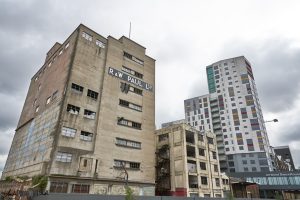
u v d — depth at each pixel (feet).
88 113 135.23
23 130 173.27
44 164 111.86
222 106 396.16
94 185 120.37
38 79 191.31
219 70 430.20
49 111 139.33
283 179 266.16
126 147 145.18
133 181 137.90
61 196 81.41
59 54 166.61
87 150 125.59
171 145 179.73
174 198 96.63
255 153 336.70
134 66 175.11
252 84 399.85
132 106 160.86
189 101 443.73
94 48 154.71
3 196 117.29
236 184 205.05
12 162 166.30
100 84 147.84
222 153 360.69
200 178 171.32
